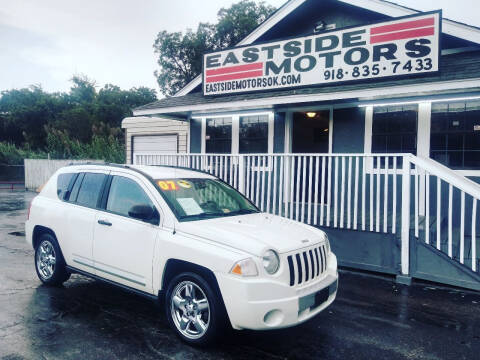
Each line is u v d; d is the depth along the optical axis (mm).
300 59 8258
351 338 3807
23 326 3891
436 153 7590
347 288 5426
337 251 6441
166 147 13320
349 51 7648
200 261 3459
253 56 8945
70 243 4746
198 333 3523
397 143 8000
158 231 3865
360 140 8414
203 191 4598
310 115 9344
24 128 43750
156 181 4262
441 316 4430
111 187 4562
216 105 9039
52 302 4598
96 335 3732
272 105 8562
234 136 10383
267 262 3316
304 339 3764
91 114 43500
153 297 3885
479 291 5258
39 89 51250
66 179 5195
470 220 7203
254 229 3828
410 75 7008
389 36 7199
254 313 3176
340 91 7355
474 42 7520
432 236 6246
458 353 3529
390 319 4316
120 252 4145
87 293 4969
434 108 7586
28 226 5375
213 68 9648
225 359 3328
